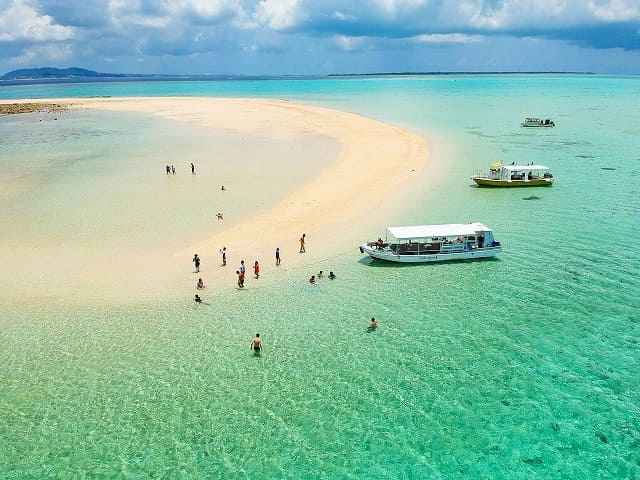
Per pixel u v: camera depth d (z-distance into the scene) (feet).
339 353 80.33
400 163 195.83
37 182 178.50
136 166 202.59
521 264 110.01
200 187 170.09
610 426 65.10
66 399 70.85
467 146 228.02
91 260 114.01
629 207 142.92
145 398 70.85
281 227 132.57
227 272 108.06
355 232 128.88
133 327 88.02
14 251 118.93
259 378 74.79
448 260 112.98
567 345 81.25
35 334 86.02
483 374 74.95
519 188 164.25
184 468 59.93
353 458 61.16
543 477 58.18
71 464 60.70
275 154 220.64
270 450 62.34
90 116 385.70
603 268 106.52
